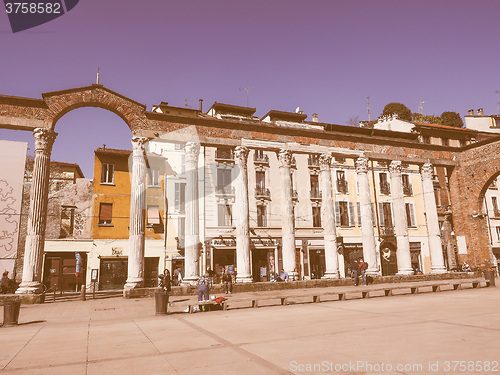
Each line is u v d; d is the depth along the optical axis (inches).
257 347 231.3
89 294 854.5
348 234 1284.4
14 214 759.7
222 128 836.6
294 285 789.9
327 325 308.8
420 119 2137.1
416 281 919.0
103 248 1052.5
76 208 1056.8
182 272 1048.2
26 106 692.1
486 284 734.5
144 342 263.9
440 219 1398.9
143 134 759.1
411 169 1413.6
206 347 238.1
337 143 954.7
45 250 998.4
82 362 210.1
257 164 1171.3
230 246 1040.8
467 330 259.4
